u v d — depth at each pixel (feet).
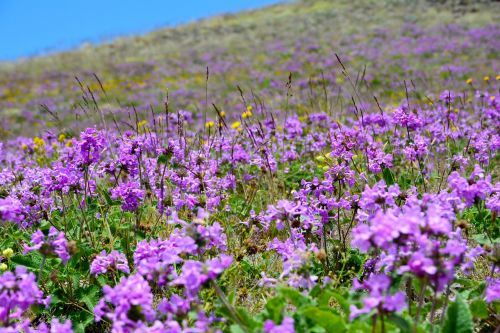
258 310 10.41
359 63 67.41
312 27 116.06
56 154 23.97
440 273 6.68
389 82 49.75
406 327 6.63
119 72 88.89
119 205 13.80
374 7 127.75
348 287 10.71
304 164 20.02
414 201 9.07
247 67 79.00
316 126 24.30
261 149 17.24
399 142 18.06
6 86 87.61
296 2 156.25
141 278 7.64
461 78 48.42
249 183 18.21
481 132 18.90
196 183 13.99
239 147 18.78
